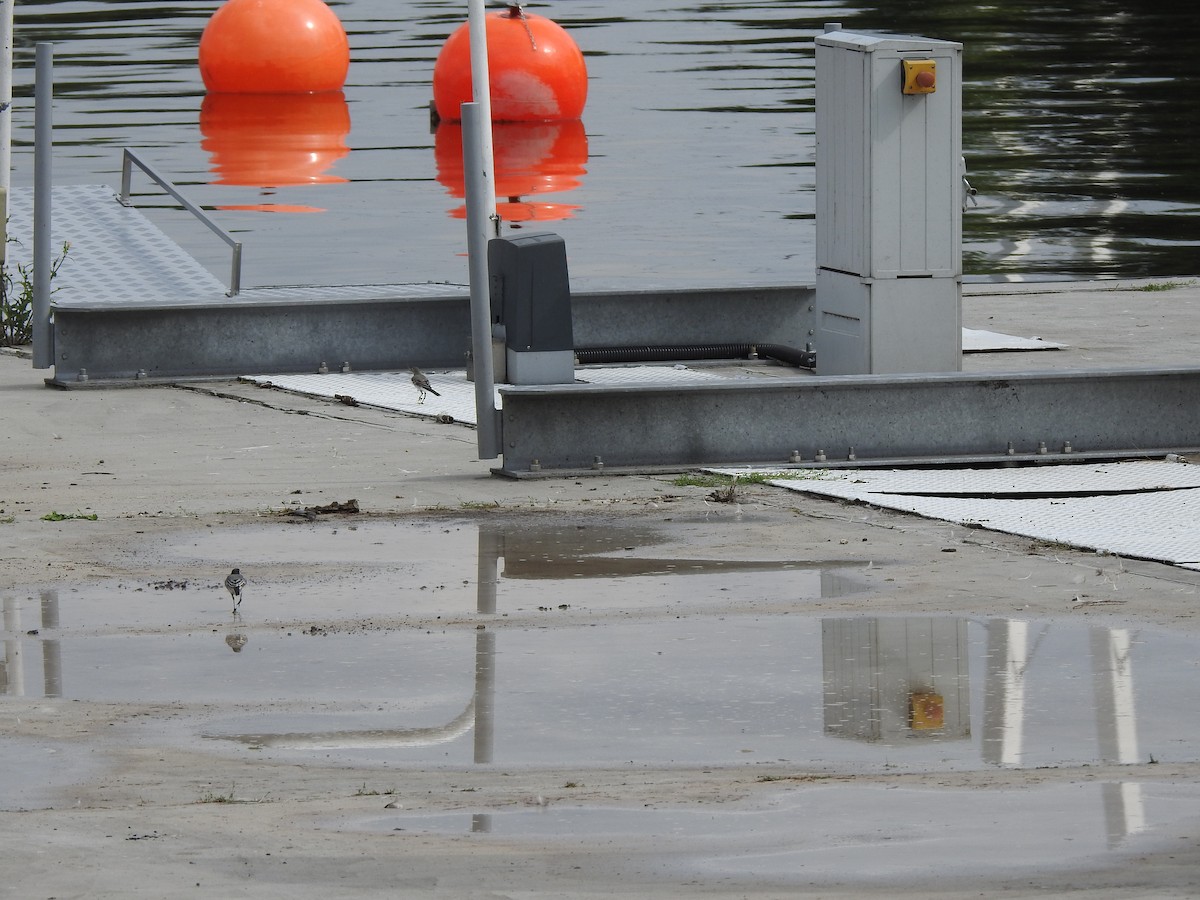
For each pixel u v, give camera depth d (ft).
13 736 80.43
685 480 136.26
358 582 107.86
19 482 135.44
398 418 162.30
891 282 163.02
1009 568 109.70
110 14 551.59
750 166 331.16
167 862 61.98
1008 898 57.67
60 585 107.14
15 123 371.97
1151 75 433.48
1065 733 80.12
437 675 89.81
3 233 204.95
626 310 195.11
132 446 149.28
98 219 246.68
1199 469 139.95
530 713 83.92
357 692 87.20
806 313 197.77
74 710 84.38
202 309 181.47
